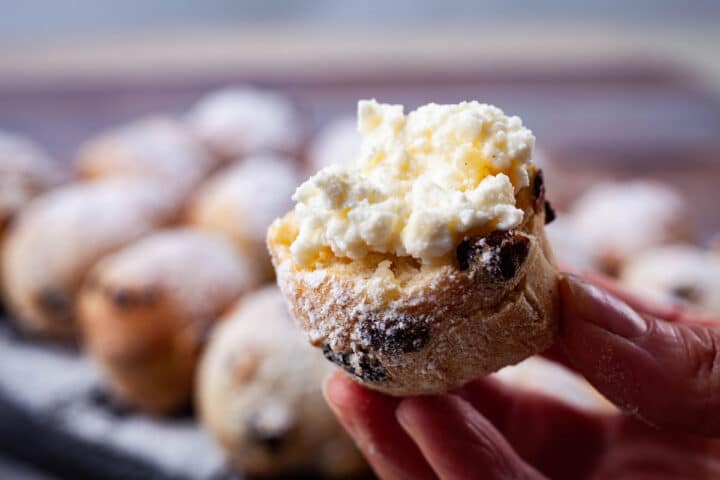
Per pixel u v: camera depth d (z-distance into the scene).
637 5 0.61
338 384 0.21
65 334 0.37
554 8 0.63
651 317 0.19
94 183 0.42
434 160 0.19
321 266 0.18
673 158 0.46
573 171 0.45
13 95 0.54
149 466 0.30
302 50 0.58
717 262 0.36
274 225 0.19
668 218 0.38
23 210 0.41
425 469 0.21
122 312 0.31
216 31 0.61
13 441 0.32
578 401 0.25
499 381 0.24
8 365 0.35
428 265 0.18
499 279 0.17
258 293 0.34
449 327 0.18
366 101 0.20
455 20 0.62
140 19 0.61
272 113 0.48
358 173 0.18
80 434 0.31
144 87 0.54
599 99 0.51
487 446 0.20
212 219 0.38
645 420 0.20
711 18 0.60
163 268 0.32
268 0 0.62
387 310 0.18
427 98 0.51
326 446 0.28
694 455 0.23
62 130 0.53
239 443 0.28
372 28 0.62
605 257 0.38
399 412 0.20
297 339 0.29
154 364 0.30
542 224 0.19
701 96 0.51
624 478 0.23
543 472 0.24
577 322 0.19
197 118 0.50
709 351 0.19
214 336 0.31
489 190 0.18
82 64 0.55
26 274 0.36
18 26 0.59
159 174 0.42
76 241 0.36
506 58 0.55
